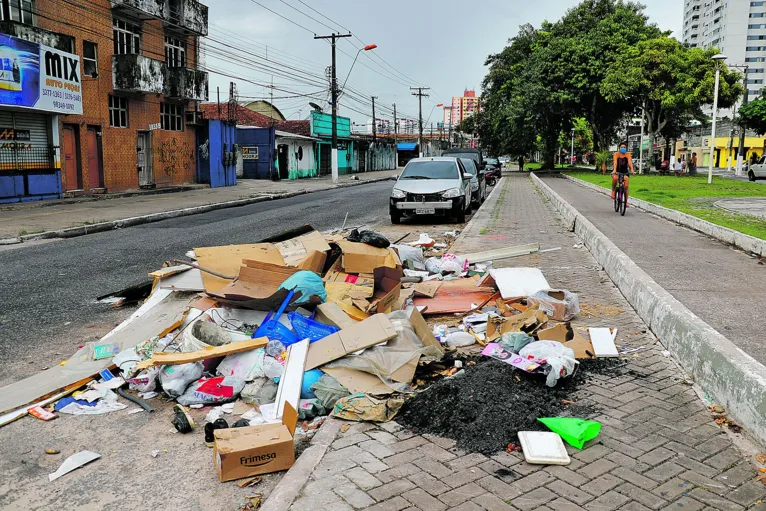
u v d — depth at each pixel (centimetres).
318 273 695
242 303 532
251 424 387
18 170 2005
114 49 2509
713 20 16950
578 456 333
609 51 4103
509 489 301
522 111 4562
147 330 538
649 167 4150
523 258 930
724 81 3566
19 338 585
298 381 421
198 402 431
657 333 533
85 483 333
